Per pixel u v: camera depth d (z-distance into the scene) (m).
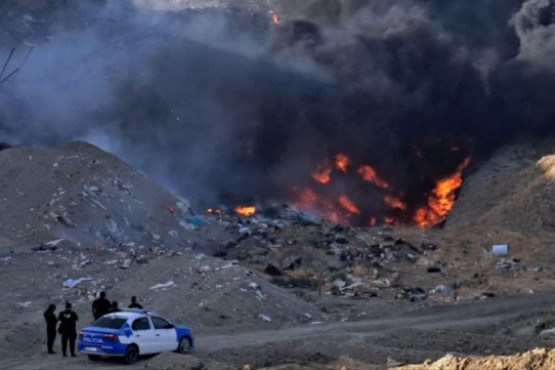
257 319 146.50
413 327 142.12
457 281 199.00
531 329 136.00
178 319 138.62
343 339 129.00
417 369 91.75
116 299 146.38
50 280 158.75
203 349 118.31
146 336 107.19
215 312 143.50
